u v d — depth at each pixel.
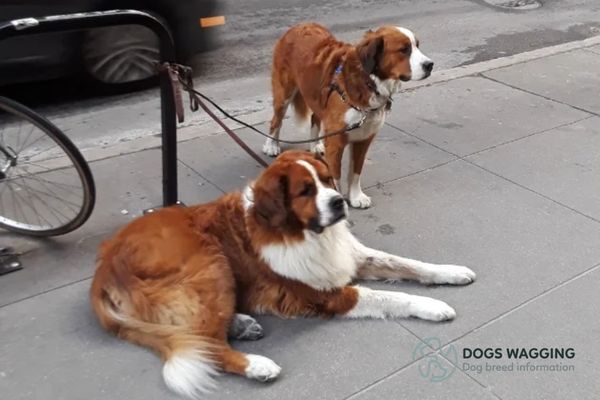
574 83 7.32
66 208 4.49
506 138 5.88
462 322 3.50
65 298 3.69
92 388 3.05
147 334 3.17
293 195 3.22
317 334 3.42
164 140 4.25
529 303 3.64
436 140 5.82
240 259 3.43
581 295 3.71
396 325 3.48
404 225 4.46
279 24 9.66
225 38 8.88
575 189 4.95
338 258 3.48
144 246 3.27
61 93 6.97
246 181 5.05
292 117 5.71
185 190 4.87
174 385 2.98
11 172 4.54
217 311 3.22
